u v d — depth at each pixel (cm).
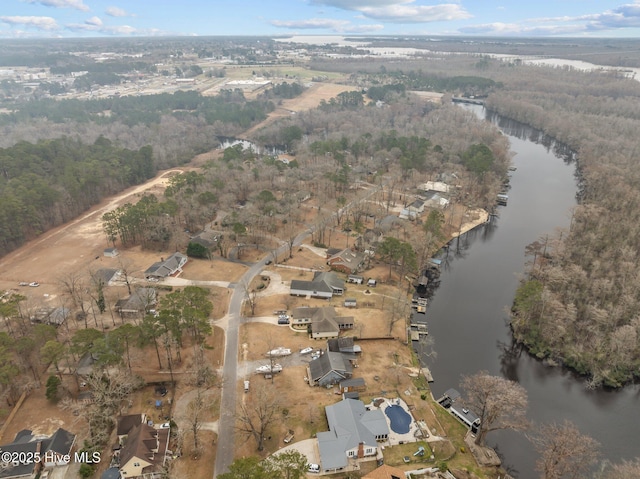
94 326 10006
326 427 7362
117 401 7362
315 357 8956
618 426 7912
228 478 5216
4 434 7169
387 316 10519
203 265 12888
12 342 7881
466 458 6988
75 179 16850
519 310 10412
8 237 13750
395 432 7312
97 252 13825
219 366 8750
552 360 9456
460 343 10050
